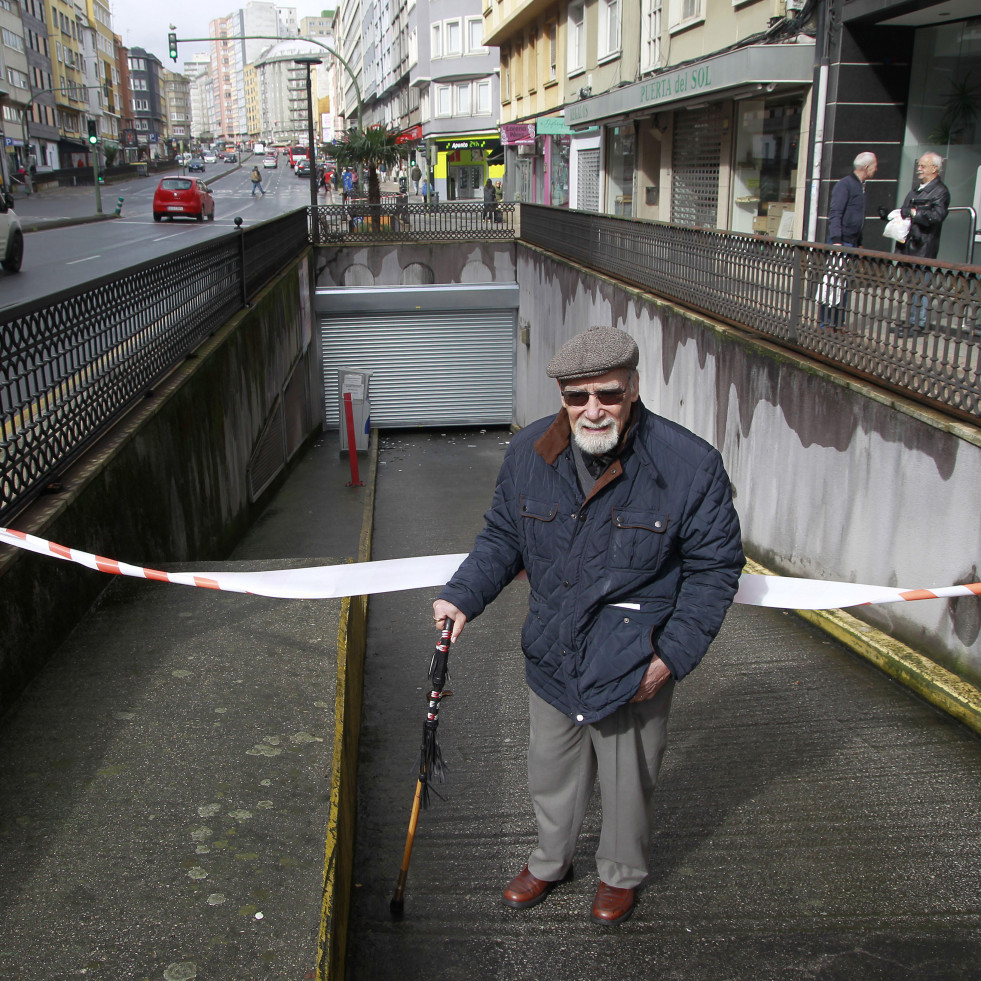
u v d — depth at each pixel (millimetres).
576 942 2885
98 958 2150
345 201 25406
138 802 2779
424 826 3592
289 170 101938
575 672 2557
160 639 3957
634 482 2449
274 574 3314
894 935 2898
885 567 5102
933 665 4617
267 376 11906
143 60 179375
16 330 4141
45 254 21781
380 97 83125
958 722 4250
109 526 4742
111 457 4879
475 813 3680
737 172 14039
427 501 13250
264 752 3072
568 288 14398
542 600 2592
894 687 4645
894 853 3303
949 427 4461
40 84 76875
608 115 18234
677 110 16531
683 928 2938
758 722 4309
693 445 2467
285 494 13352
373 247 20906
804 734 4188
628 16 18562
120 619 4156
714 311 8023
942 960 2797
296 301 16234
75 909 2314
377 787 3945
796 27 11141
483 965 2799
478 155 48938
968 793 3676
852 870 3215
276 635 4020
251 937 2234
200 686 3529
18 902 2338
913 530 4832
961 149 9883
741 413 7098
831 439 5672
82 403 4961
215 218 38031
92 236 27938
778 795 3691
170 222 35656
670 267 9289
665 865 3258
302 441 16781
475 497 13586
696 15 14750
